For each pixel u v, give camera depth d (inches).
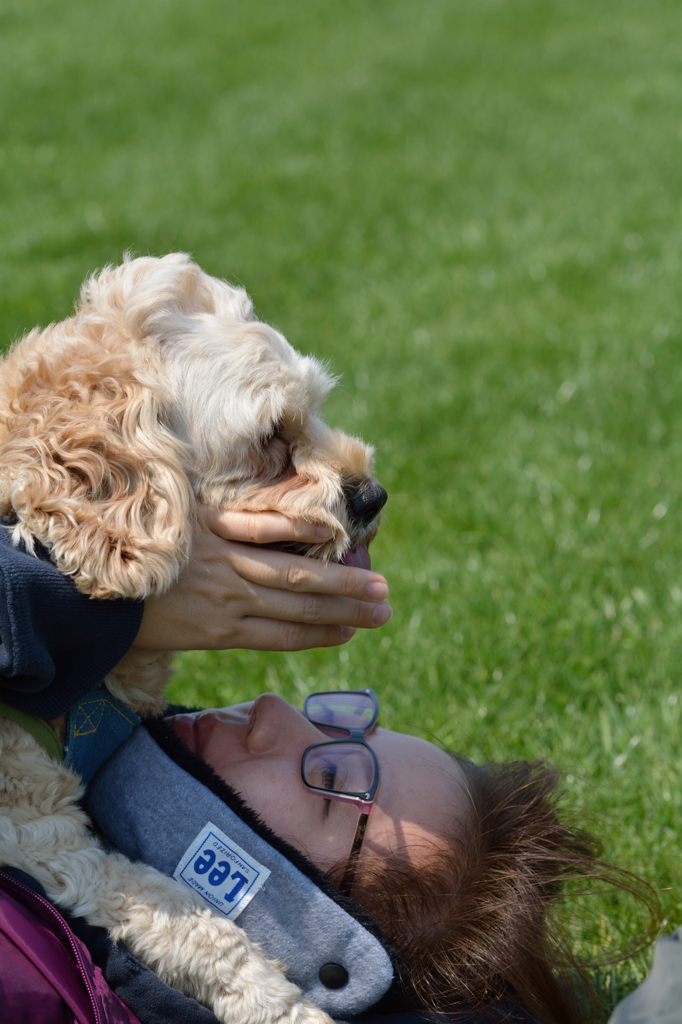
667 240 305.6
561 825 80.3
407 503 168.4
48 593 60.9
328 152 417.4
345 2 733.3
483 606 133.9
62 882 61.4
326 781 71.3
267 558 69.0
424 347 235.1
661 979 53.6
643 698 115.3
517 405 203.5
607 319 247.0
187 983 61.5
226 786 67.9
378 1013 66.2
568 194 360.2
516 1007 67.8
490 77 549.3
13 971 54.5
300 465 78.5
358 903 68.5
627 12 698.8
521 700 115.1
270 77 544.4
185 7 700.7
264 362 79.6
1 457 67.1
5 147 412.8
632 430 189.2
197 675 121.9
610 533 151.3
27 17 661.9
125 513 65.3
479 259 299.1
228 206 347.9
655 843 94.7
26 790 63.2
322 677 119.8
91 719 67.7
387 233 322.3
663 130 439.8
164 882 63.2
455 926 68.2
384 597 68.8
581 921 86.0
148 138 431.8
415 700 115.7
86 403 71.1
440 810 72.6
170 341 77.7
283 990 61.8
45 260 289.1
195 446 75.7
